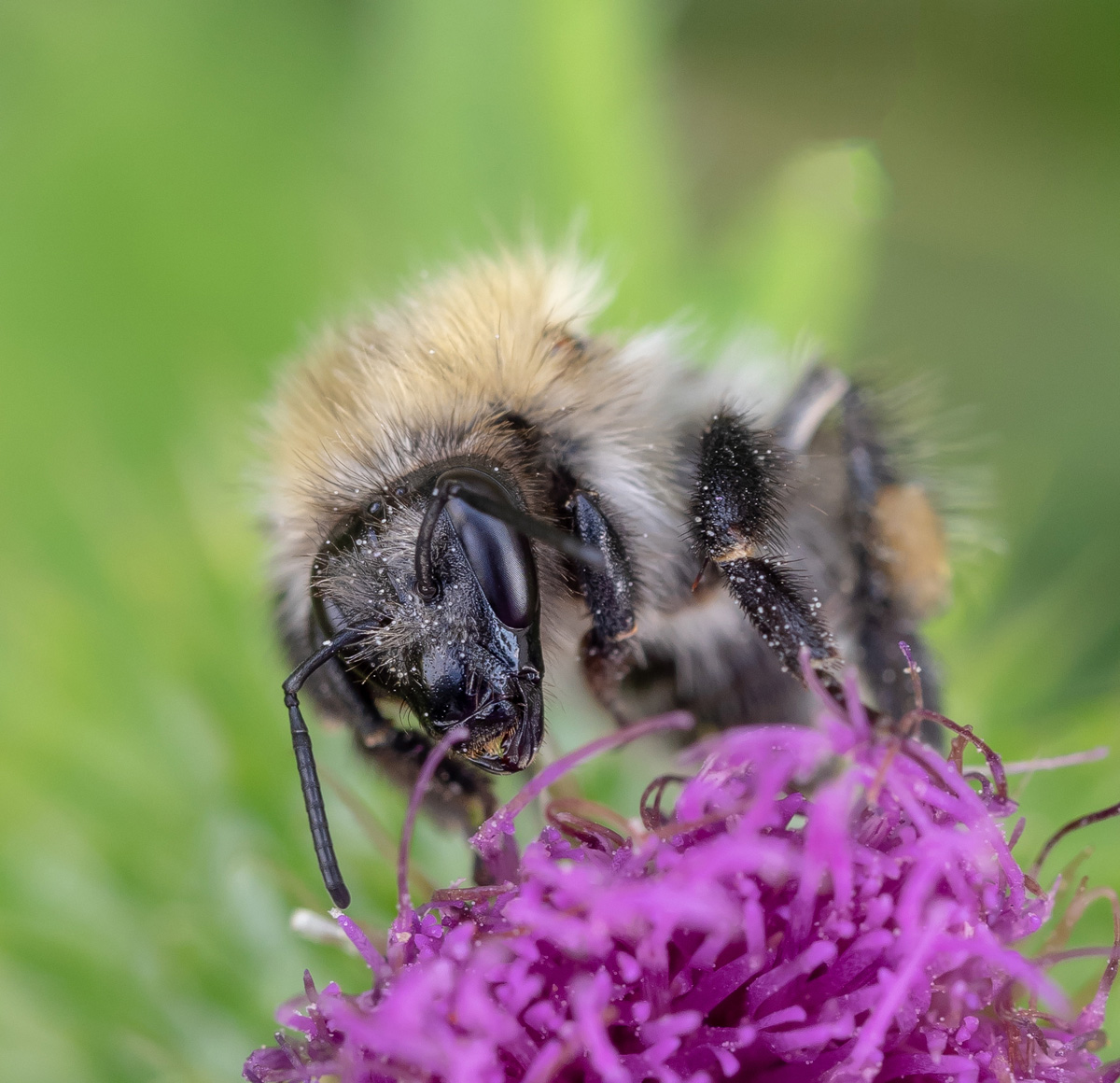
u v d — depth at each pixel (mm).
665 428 71
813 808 62
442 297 71
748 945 62
